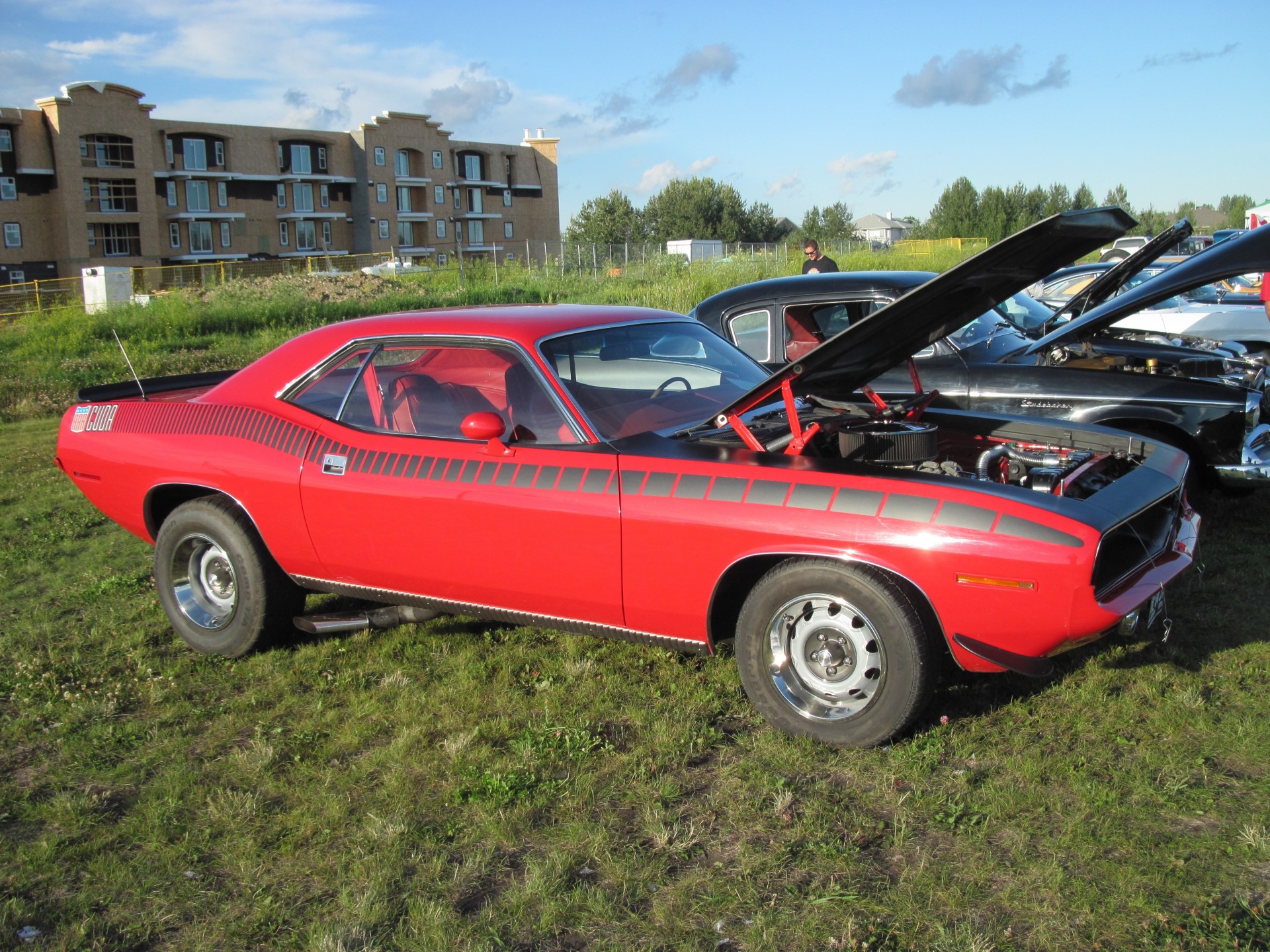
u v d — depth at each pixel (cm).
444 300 2875
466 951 275
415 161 8100
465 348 439
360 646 503
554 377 417
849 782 349
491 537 417
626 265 3469
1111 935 267
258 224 7325
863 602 353
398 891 305
